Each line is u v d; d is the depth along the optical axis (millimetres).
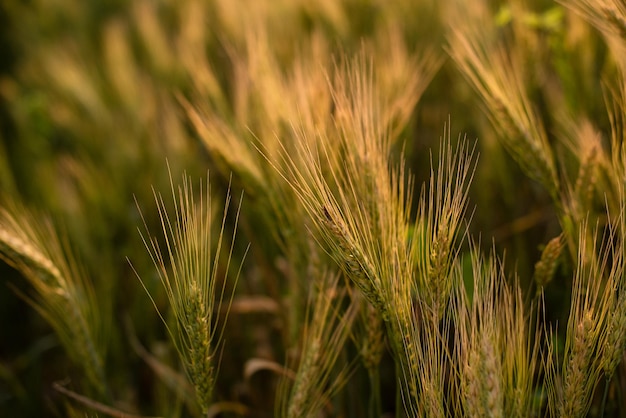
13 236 808
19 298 1276
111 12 2193
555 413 718
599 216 853
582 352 691
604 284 779
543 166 810
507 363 701
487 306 700
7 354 1239
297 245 832
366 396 865
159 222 1083
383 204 738
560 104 984
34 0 2160
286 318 925
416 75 947
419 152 1071
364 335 780
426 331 716
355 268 700
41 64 1818
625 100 778
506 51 1092
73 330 834
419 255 729
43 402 1039
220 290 1032
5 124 1745
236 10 1365
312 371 769
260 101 908
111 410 828
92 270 1073
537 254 986
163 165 1104
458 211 707
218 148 857
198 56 1289
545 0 1188
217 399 995
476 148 1062
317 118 820
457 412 722
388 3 1350
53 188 1248
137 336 1050
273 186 840
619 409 790
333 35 1265
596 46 1008
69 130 1422
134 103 1330
